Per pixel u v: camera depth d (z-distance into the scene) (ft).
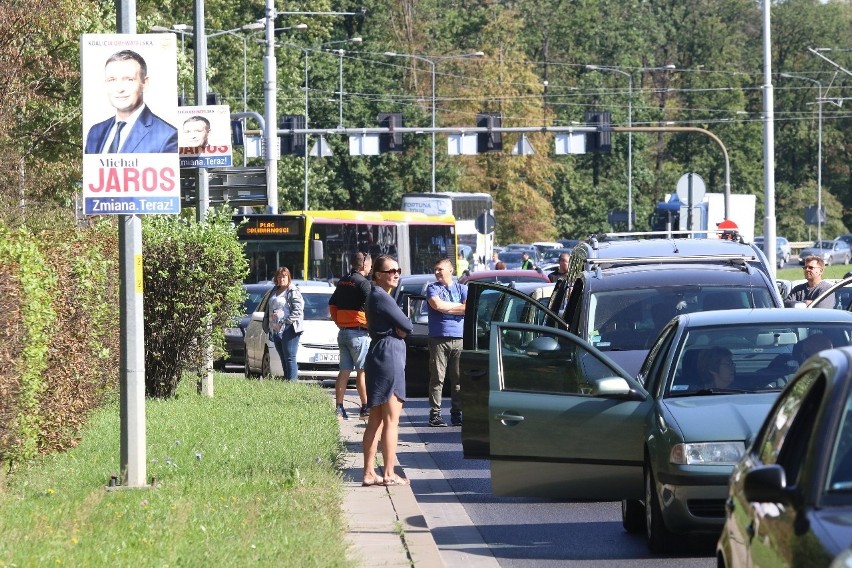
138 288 105.29
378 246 363.76
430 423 168.55
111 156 102.06
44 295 109.19
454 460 137.59
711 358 90.38
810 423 50.57
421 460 137.59
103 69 101.71
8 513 90.02
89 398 140.36
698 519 81.10
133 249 104.99
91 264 133.80
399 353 113.09
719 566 59.31
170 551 78.59
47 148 261.85
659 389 89.66
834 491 46.37
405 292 220.43
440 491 118.01
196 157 188.65
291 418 153.48
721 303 123.24
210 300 180.75
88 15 248.73
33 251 107.04
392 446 113.19
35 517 88.28
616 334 121.19
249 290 281.13
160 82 101.91
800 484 47.21
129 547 79.97
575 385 93.30
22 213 210.59
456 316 167.63
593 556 87.04
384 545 87.20
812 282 182.91
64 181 262.67
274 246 324.19
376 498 106.52
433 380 168.14
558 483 91.91
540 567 84.23
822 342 91.30
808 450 48.24
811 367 53.62
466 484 121.60
